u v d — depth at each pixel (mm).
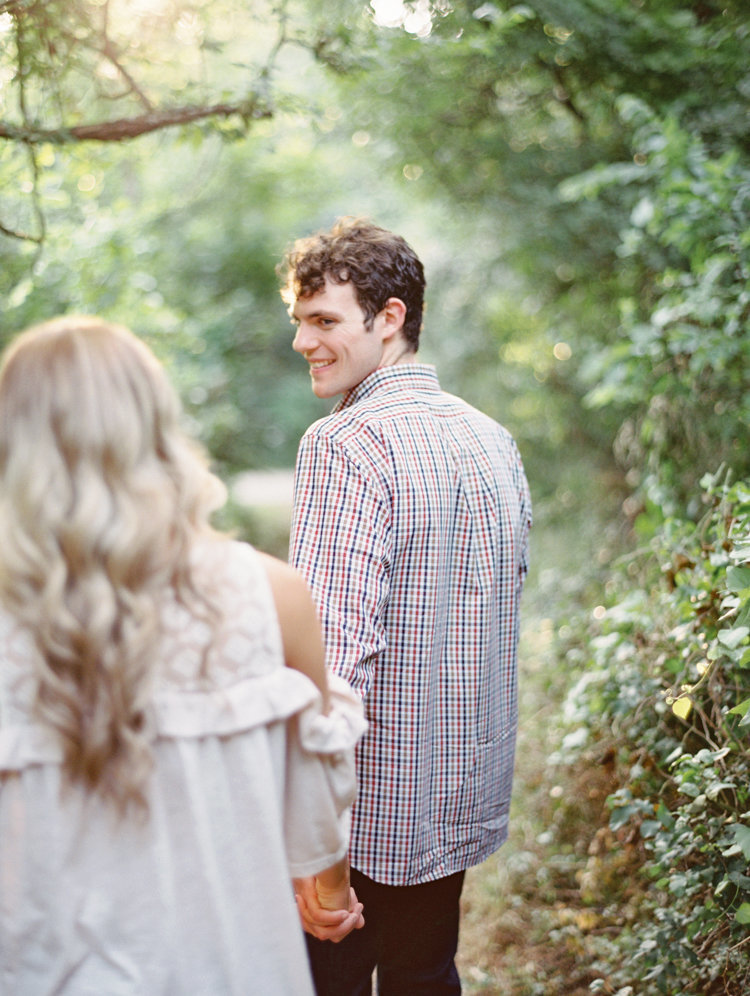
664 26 3209
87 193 3424
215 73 3104
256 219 8508
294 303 1803
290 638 1103
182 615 1007
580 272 3961
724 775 1893
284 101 2469
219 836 1035
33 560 936
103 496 953
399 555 1637
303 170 7801
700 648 2043
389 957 1803
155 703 992
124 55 2424
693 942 1922
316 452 1655
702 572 2174
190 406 6117
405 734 1658
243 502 9109
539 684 3318
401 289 1780
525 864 2730
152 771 999
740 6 3213
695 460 3049
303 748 1107
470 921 2773
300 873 1172
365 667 1578
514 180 3947
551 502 4469
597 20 3111
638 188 3586
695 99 3207
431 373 1831
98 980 999
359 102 3748
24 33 2180
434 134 3939
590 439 4348
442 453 1708
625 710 2246
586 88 3445
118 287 4129
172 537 992
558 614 3561
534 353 4652
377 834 1674
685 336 2609
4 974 1001
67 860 988
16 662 963
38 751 969
